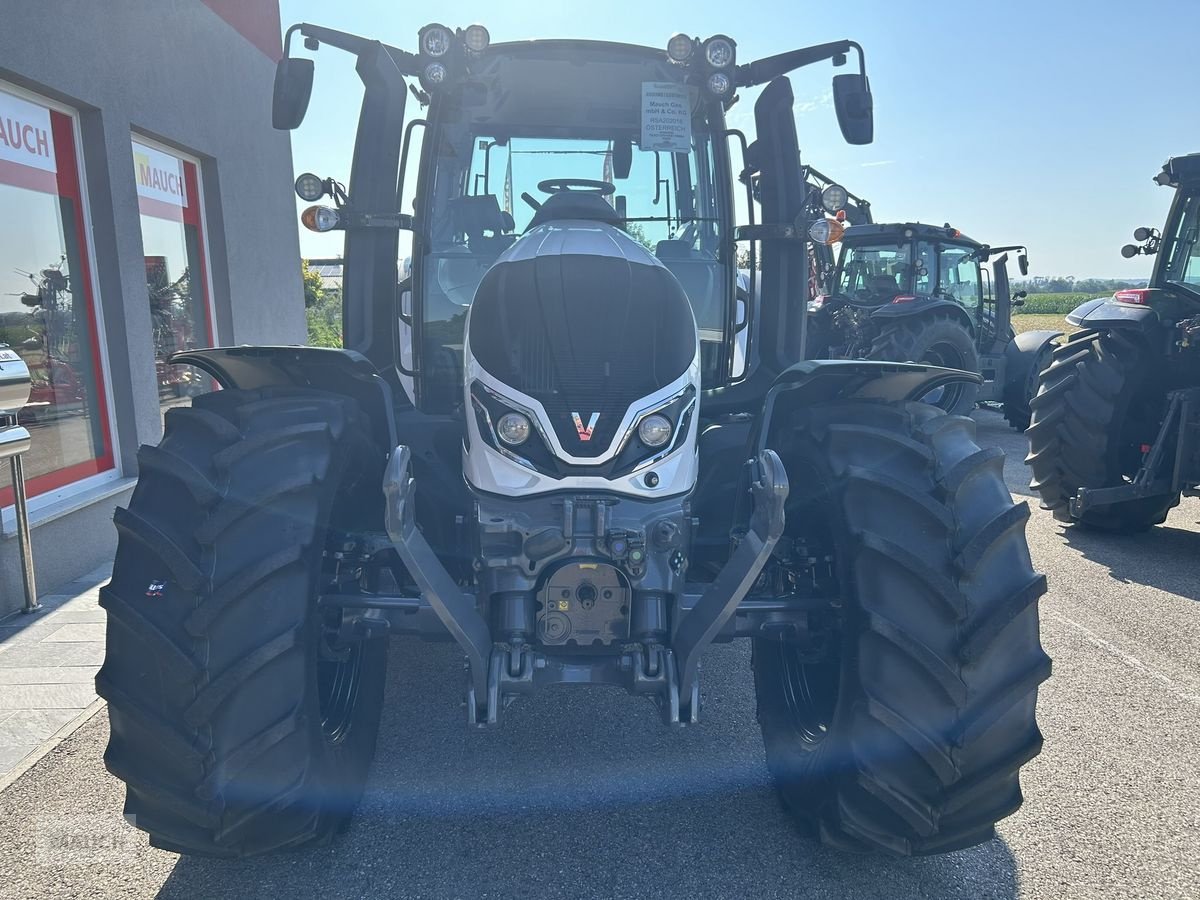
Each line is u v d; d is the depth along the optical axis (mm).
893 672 2021
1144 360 5465
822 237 3105
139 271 5766
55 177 5141
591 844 2469
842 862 2396
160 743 1894
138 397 5691
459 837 2494
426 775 2820
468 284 3254
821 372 2365
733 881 2314
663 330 2375
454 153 3307
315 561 2061
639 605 2232
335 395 2367
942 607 2018
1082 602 4508
